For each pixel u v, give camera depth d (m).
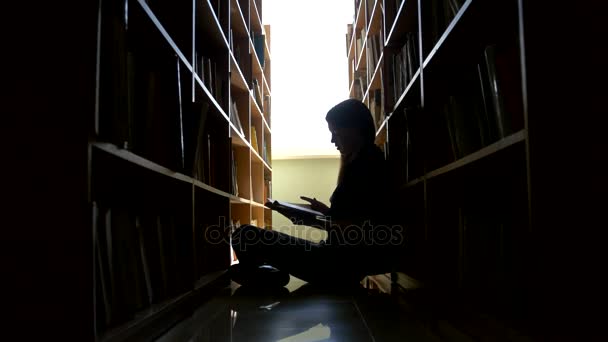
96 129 0.89
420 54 1.82
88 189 0.87
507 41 1.41
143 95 1.33
